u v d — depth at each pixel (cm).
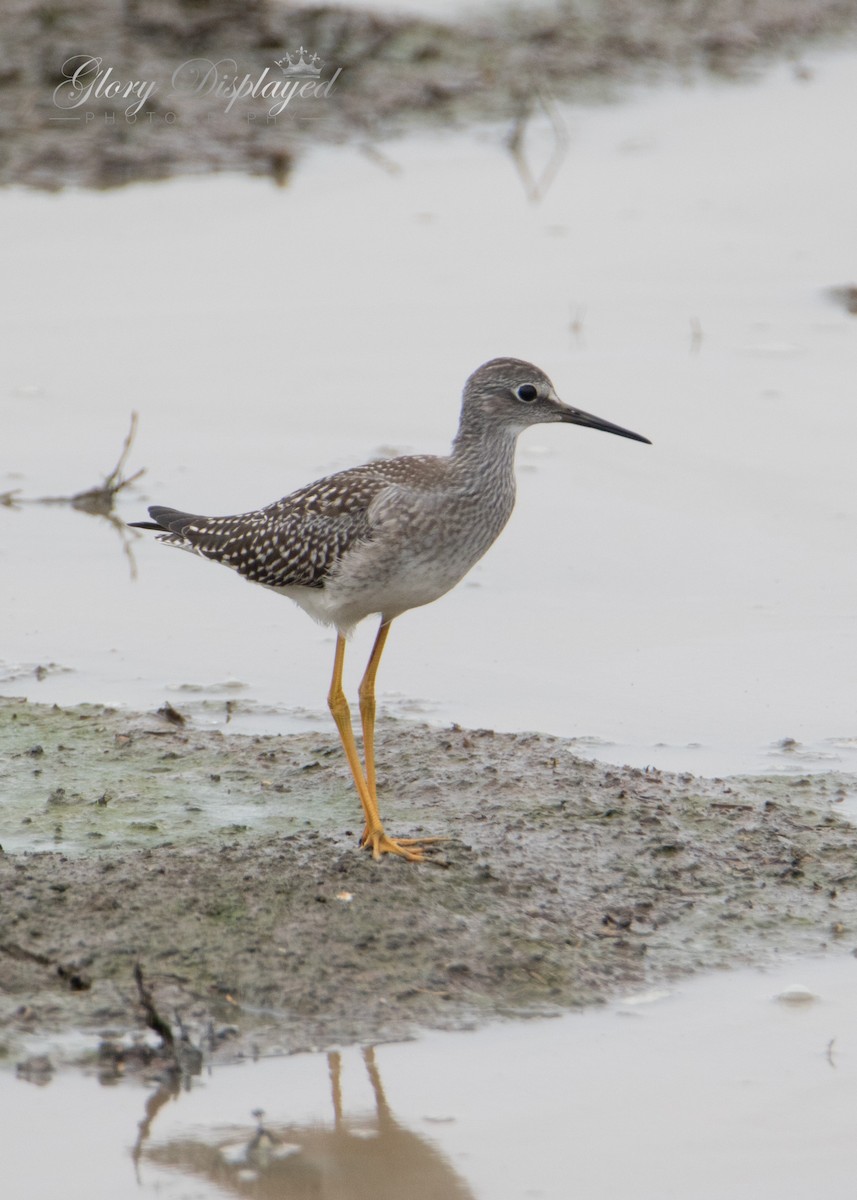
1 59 2559
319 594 1108
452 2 2934
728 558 1518
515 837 1052
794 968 945
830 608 1428
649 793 1120
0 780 1116
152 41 2638
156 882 956
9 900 933
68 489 1620
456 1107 816
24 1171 762
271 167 2384
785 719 1253
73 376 1847
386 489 1072
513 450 1133
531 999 904
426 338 1941
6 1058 833
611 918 977
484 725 1245
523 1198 750
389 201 2319
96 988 883
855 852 1059
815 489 1631
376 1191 754
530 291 2062
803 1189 755
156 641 1384
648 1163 773
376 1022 877
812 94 2733
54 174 2323
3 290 2038
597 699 1288
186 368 1866
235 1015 874
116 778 1127
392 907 954
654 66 2802
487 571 1509
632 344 1925
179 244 2183
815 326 1977
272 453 1677
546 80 2709
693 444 1717
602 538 1559
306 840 1018
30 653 1348
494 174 2414
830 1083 837
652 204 2328
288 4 2764
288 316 1997
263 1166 769
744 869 1035
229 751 1177
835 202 2322
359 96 2594
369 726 1080
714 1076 844
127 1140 787
